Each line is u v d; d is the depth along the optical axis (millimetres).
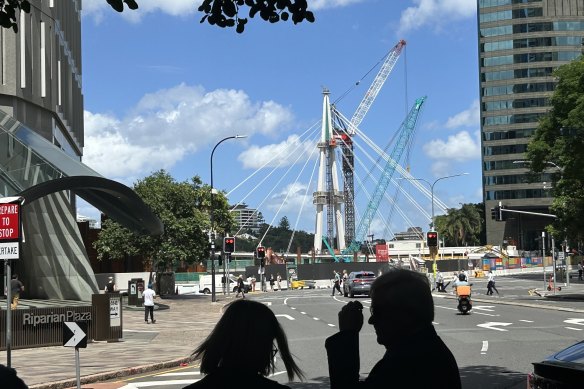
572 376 5738
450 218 159875
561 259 71688
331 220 155750
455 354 15641
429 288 3244
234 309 2998
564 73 37906
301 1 7379
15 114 40500
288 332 23500
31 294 34875
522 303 35500
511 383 11602
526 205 139125
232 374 2879
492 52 143125
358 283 48906
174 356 17203
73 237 36750
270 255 116500
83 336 11750
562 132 38438
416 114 145500
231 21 7508
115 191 31578
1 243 11891
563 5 141000
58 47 49438
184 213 51281
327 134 153750
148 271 67188
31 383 12867
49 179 30797
